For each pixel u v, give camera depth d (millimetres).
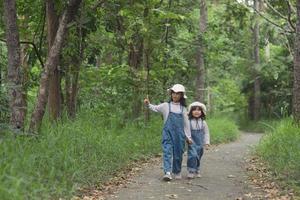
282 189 8312
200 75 22141
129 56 16484
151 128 15055
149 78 15695
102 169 9055
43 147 8031
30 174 6699
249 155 14344
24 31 13953
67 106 13891
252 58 33969
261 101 35906
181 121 9570
